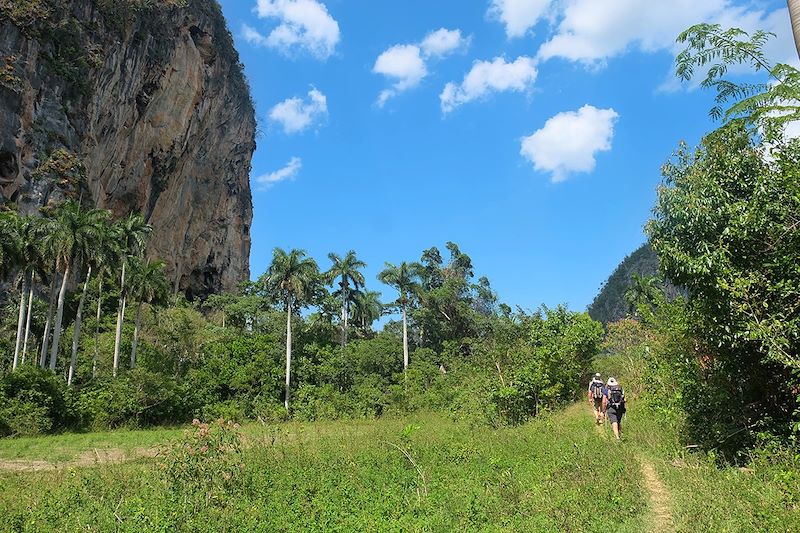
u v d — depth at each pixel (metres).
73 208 36.38
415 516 6.71
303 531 6.24
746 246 7.90
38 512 7.82
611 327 24.22
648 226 9.10
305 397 37.78
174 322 44.94
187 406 34.94
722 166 8.42
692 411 10.05
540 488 7.30
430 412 28.53
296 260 42.00
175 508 7.20
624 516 6.35
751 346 8.35
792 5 6.59
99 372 37.53
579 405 19.73
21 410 26.39
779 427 8.10
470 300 55.22
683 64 9.17
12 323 41.31
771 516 5.40
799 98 7.79
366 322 52.56
